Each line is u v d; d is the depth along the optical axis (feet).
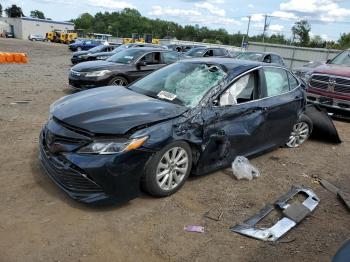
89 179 11.69
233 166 15.90
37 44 161.99
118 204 12.80
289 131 19.38
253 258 10.57
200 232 11.62
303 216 12.91
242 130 15.62
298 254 10.91
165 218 12.23
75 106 13.58
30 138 18.99
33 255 9.95
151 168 12.62
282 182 16.10
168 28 372.17
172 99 14.74
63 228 11.23
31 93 32.48
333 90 29.09
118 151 11.72
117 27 394.93
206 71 16.07
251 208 13.47
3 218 11.47
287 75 19.12
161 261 10.14
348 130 27.25
